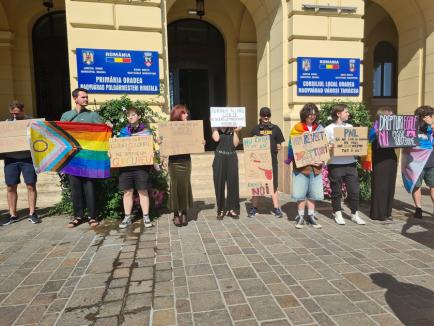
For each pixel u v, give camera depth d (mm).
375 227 5117
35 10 10531
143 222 5461
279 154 7875
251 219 5609
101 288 3277
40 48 11023
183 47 11672
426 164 5516
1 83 10406
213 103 12062
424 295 3072
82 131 5230
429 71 8531
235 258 3947
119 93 6438
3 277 3543
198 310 2869
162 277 3486
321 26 7402
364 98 12945
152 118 6074
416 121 5312
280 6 7578
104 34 6344
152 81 6566
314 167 5008
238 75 11844
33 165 5312
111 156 5043
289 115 7398
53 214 6051
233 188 5617
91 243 4531
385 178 5359
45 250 4297
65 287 3309
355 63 7605
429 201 6828
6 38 10258
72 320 2756
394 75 13273
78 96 5336
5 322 2742
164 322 2709
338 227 5141
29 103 10805
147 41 6531
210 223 5387
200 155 9039
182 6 11078
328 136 5262
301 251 4141
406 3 8711
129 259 3969
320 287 3225
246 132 11930
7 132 5309
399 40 9344
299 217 5168
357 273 3516
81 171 5230
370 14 12211
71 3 6184
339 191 5312
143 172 5172
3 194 6906
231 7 11242
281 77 7707
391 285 3254
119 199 5617
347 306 2898
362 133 5156
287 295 3086
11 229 5207
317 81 7453
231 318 2744
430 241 4477
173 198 5180
